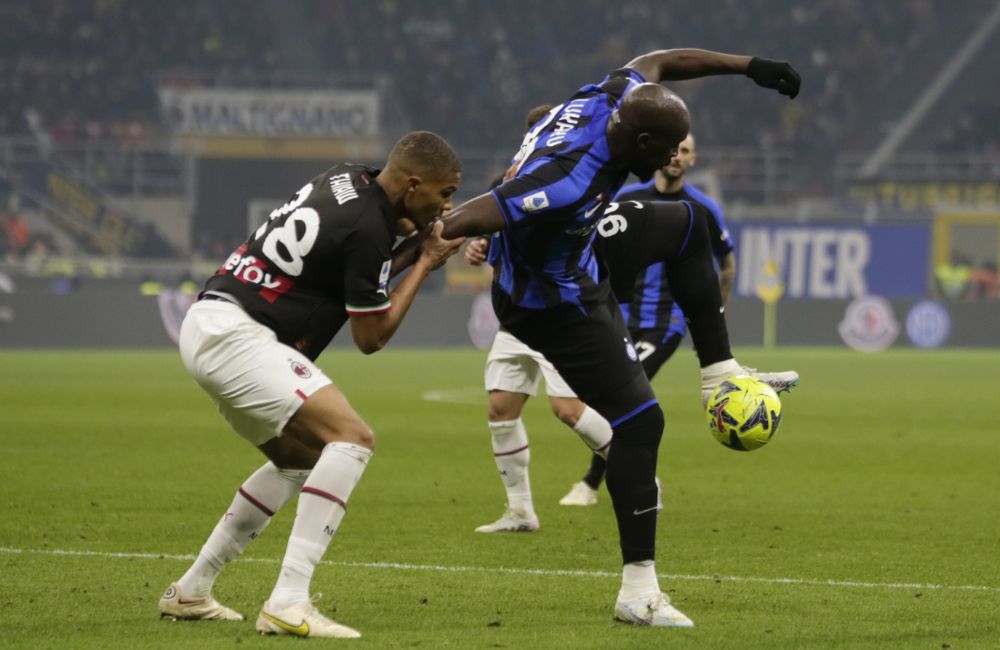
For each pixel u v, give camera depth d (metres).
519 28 166.00
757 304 115.06
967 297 122.44
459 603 19.41
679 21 166.12
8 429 45.72
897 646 16.86
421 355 100.81
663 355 33.03
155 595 19.64
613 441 18.66
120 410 53.25
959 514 29.19
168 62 152.50
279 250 17.12
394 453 40.44
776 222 115.62
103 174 132.88
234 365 16.84
